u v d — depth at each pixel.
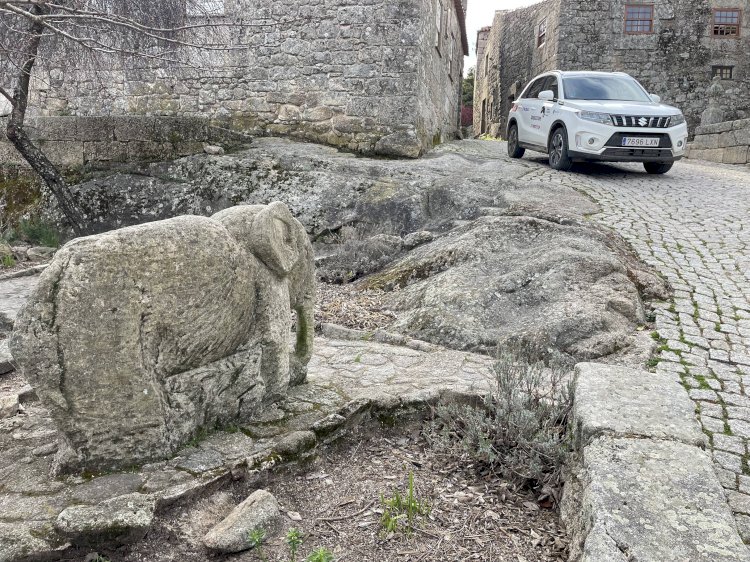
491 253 6.05
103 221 9.71
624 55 22.02
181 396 2.92
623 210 8.10
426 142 12.96
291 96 12.05
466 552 2.69
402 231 8.36
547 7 23.55
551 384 3.94
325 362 4.46
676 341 4.66
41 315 2.54
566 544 2.72
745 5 21.45
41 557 2.34
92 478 2.74
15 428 3.35
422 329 5.10
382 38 11.52
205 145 10.13
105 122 10.06
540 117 11.61
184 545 2.56
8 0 7.51
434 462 3.41
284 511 2.88
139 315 2.69
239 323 3.09
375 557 2.63
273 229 3.20
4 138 10.50
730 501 2.89
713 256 6.50
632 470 2.52
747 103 21.89
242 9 11.94
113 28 8.82
